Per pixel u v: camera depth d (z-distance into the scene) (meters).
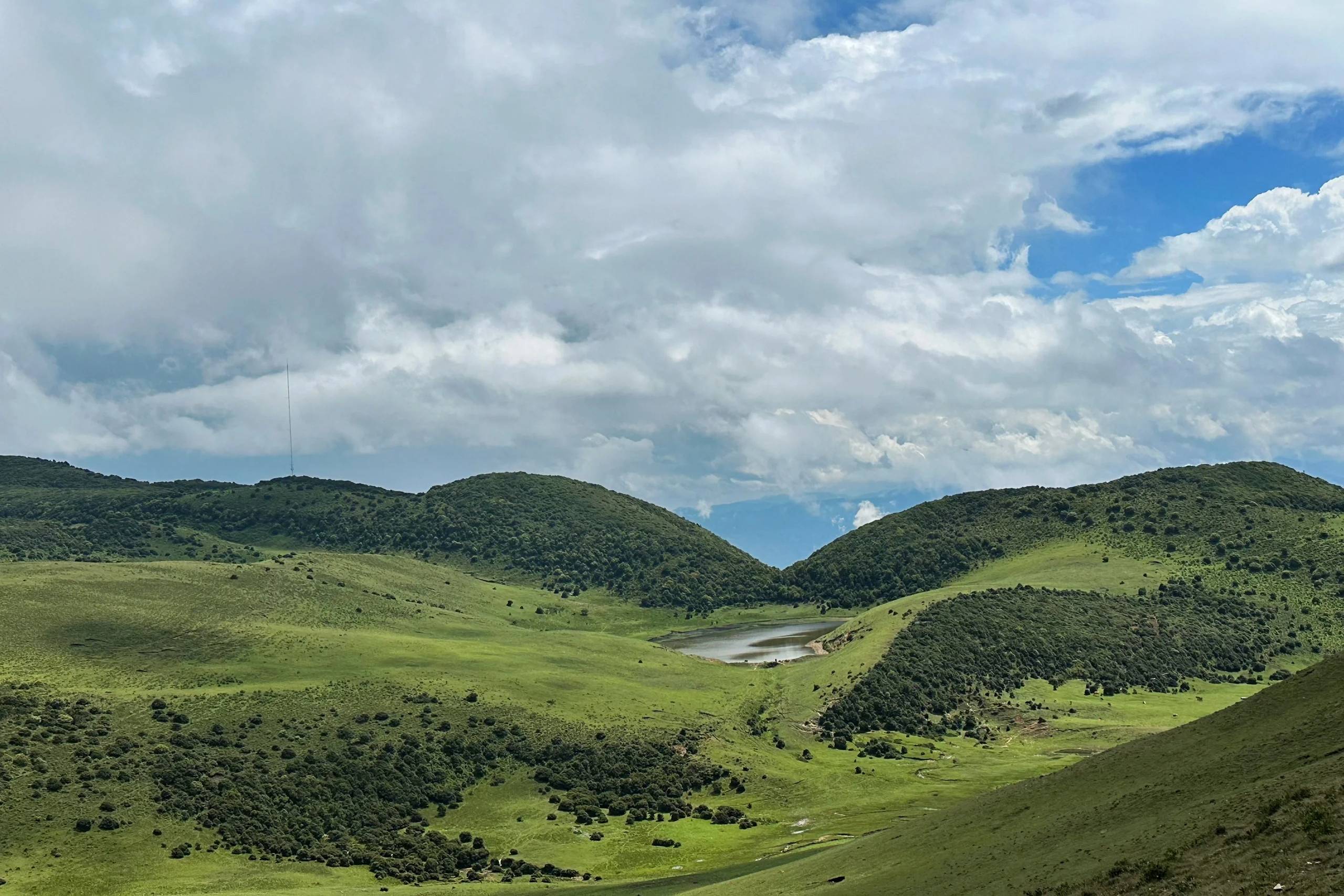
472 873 115.62
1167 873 48.62
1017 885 56.22
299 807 126.38
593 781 145.25
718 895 83.44
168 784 122.00
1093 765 75.00
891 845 80.69
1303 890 40.97
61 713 134.12
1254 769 58.06
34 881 99.56
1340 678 65.25
